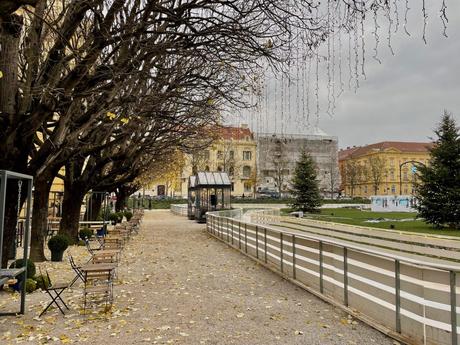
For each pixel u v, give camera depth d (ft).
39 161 30.81
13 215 30.58
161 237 74.95
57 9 36.06
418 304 18.81
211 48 28.43
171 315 24.35
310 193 161.27
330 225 91.40
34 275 31.68
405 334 19.61
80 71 25.95
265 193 261.85
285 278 35.45
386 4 14.64
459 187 87.30
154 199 253.44
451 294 16.74
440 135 93.86
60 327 22.04
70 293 30.01
